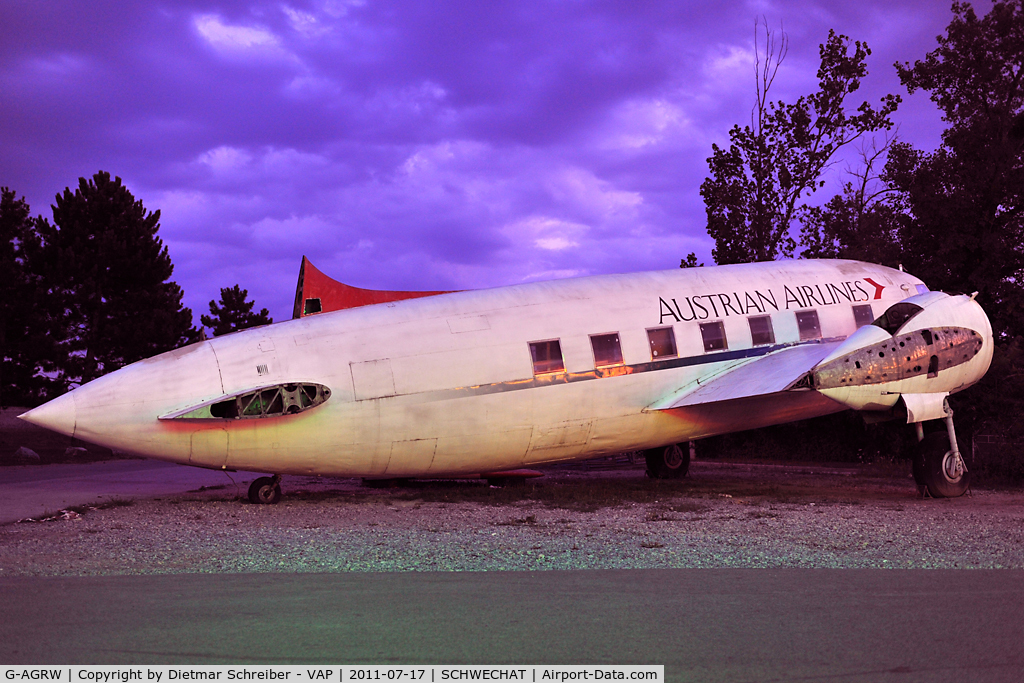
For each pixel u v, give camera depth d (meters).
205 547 9.86
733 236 32.47
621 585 7.56
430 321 15.30
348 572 8.28
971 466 19.02
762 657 5.37
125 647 5.59
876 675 5.03
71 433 13.58
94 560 8.95
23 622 6.22
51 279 32.81
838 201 30.03
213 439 14.00
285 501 15.37
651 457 20.41
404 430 14.77
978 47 30.30
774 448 28.38
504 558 9.04
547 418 15.64
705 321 16.88
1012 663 5.25
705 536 10.57
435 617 6.38
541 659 5.34
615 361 16.05
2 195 33.25
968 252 23.77
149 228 35.84
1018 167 24.28
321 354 14.45
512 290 16.45
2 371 31.78
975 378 15.66
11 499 15.47
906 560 8.73
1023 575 7.96
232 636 5.85
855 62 32.88
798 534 10.65
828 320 17.88
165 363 14.10
